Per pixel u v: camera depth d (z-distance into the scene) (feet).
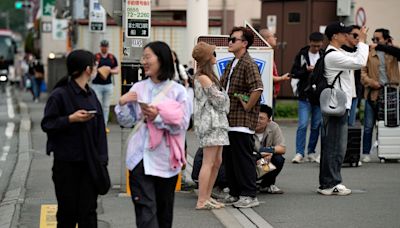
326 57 38.01
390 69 50.24
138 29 39.75
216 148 35.32
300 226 32.55
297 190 40.83
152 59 26.53
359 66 37.65
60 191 26.94
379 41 50.75
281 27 89.20
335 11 87.81
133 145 26.63
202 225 32.76
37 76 127.44
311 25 87.30
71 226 27.68
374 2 86.43
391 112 50.60
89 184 27.02
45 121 26.58
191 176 42.01
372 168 48.55
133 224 33.45
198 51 34.58
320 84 38.17
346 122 38.96
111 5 41.96
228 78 35.96
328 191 39.32
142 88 26.78
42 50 166.30
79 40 92.79
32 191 41.96
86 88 27.09
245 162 35.94
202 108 34.91
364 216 34.42
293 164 50.16
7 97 144.46
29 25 241.76
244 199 36.14
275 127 39.37
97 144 26.99
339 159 39.22
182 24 87.45
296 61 50.62
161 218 27.09
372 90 50.42
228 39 39.29
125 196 39.27
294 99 87.30
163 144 26.53
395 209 35.91
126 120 26.94
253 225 32.65
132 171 26.53
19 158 55.52
